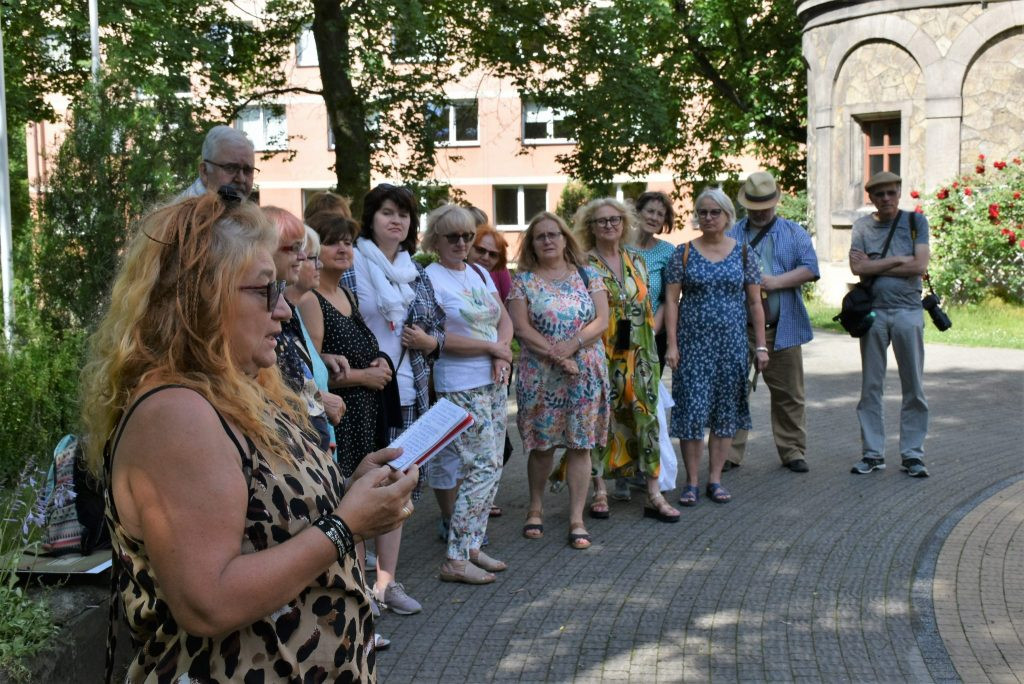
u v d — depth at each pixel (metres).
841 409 10.68
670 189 38.38
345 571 2.11
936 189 19.73
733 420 7.18
